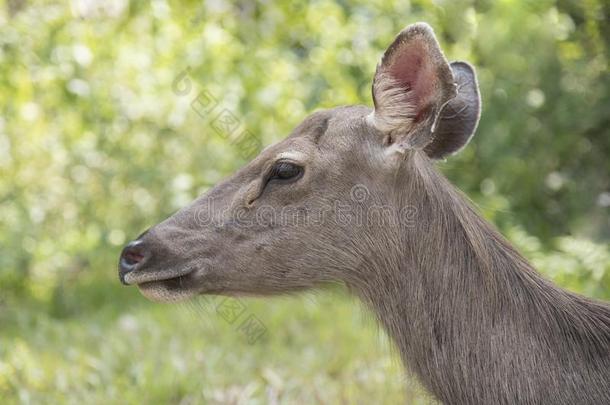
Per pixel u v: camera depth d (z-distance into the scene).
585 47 13.27
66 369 10.20
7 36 14.09
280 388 9.60
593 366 6.29
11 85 14.14
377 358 10.19
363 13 14.27
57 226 14.84
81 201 14.80
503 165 13.48
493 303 6.44
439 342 6.50
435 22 13.93
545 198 13.62
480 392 6.37
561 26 13.23
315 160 6.59
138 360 10.35
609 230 13.02
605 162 13.39
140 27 14.80
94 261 14.67
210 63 14.35
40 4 14.54
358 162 6.57
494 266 6.52
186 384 9.60
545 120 13.51
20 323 12.75
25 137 14.48
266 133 13.84
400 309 6.61
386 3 14.23
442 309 6.50
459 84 7.18
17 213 14.38
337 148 6.59
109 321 12.44
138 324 11.79
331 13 14.45
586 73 13.25
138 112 14.62
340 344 10.91
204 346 10.82
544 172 13.52
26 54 14.16
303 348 11.08
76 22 14.55
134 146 14.70
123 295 13.90
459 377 6.43
